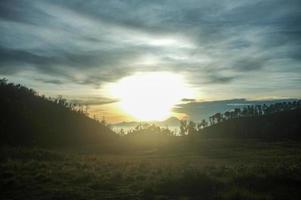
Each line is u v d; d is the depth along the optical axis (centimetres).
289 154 7138
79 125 15038
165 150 9544
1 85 15112
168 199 1898
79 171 2884
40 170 2862
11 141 10275
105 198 1922
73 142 12888
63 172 2780
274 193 2036
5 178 2464
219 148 9906
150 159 5862
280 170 2520
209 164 4250
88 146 11225
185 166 3253
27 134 11544
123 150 10100
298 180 2269
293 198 1936
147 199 1897
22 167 2992
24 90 15788
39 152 5050
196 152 8612
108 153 8794
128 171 2930
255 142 12075
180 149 9612
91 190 2128
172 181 2195
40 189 2134
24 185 2222
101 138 14612
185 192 2048
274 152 7962
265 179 2302
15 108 13175
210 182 2202
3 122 11550
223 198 1877
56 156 4859
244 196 1886
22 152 4922
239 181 2281
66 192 2055
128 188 2184
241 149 9431
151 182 2233
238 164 4078
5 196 1972
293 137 17300
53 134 12694
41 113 14162
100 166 3428
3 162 3506
